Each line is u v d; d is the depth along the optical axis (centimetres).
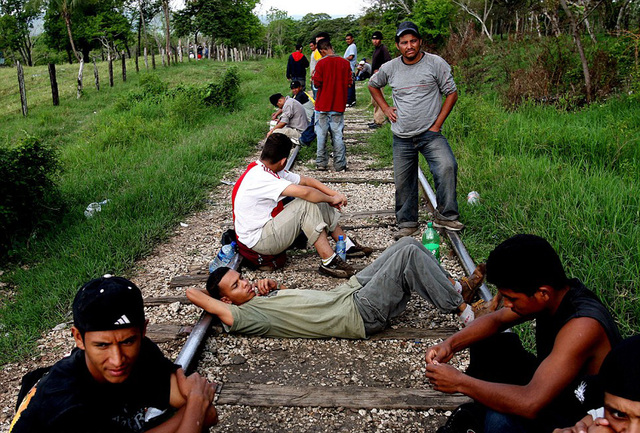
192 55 5166
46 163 627
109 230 576
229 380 342
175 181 750
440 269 374
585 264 427
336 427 297
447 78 523
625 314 374
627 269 406
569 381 208
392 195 723
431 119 532
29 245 563
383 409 310
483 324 272
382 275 372
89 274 488
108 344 191
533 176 630
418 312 419
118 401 214
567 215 506
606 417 165
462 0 2892
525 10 2555
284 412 309
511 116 941
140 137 1095
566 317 213
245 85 2105
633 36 1010
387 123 1186
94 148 1012
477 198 604
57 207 632
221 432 295
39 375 222
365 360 361
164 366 231
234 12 4512
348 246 516
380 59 1274
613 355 163
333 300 378
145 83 1722
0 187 542
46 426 190
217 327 396
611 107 942
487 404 226
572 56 1181
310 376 344
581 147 732
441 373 235
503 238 525
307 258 530
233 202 485
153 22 4397
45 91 2181
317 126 841
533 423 223
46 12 3888
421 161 822
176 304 438
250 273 495
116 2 3588
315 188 507
